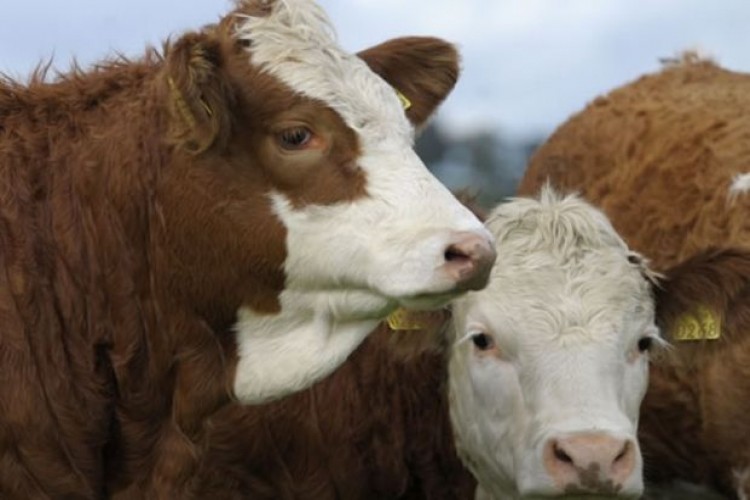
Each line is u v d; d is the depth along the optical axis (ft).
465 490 33.91
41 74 31.35
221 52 28.19
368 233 27.09
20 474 29.40
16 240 29.40
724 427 35.42
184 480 30.55
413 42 32.01
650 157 40.22
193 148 27.99
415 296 26.55
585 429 29.35
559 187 42.11
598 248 32.53
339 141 27.66
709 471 36.50
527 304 31.42
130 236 29.40
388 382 33.71
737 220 36.32
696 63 46.73
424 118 32.55
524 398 30.91
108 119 29.99
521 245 32.37
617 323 31.30
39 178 29.84
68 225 29.63
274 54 28.12
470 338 31.89
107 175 29.43
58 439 29.53
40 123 30.22
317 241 27.53
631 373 31.58
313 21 28.60
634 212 39.14
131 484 30.60
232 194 28.09
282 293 28.30
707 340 33.06
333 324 28.50
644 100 43.78
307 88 27.84
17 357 29.09
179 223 28.63
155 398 30.01
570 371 30.55
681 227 37.78
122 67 30.81
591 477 28.91
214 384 29.32
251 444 32.55
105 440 30.12
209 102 27.37
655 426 36.52
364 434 33.68
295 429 32.91
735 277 32.24
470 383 32.17
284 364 28.68
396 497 34.30
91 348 29.66
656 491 37.60
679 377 35.91
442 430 33.91
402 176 27.37
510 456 31.24
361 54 31.63
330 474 33.42
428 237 26.55
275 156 27.76
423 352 33.53
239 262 28.30
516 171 95.04
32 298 29.32
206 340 29.22
